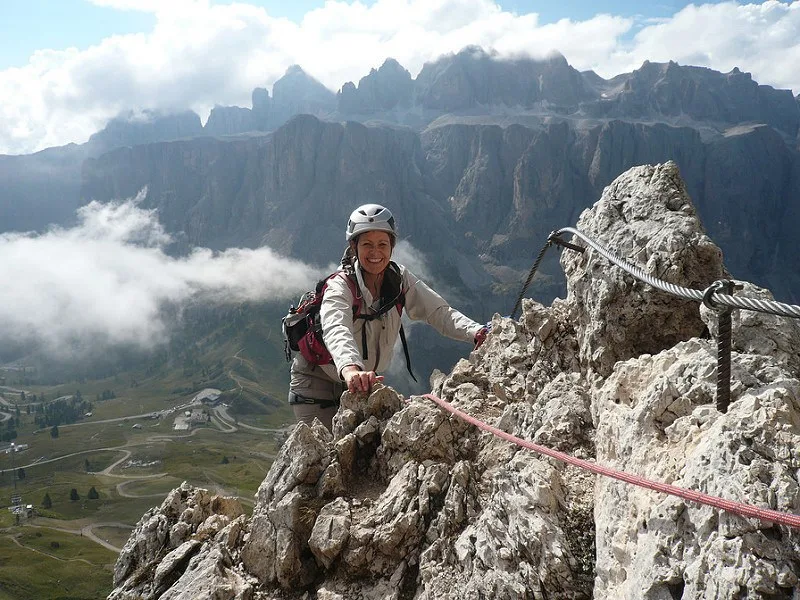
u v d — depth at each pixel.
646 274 1.89
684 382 1.70
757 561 1.15
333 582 2.04
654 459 1.58
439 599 1.81
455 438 2.37
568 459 1.67
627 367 2.01
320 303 2.57
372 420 2.46
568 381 2.38
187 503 2.80
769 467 1.25
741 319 1.84
